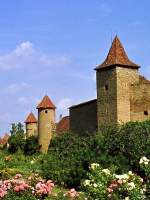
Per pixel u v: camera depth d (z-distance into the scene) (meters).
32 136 76.31
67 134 57.56
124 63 58.28
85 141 25.86
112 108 57.66
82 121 61.88
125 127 24.17
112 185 15.67
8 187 16.09
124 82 57.81
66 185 24.02
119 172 20.73
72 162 24.56
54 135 67.25
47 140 74.31
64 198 16.02
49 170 25.78
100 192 15.94
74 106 63.28
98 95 59.78
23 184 16.02
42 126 74.94
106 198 15.82
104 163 22.08
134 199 15.27
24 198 15.76
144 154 21.59
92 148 23.92
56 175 24.84
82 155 23.92
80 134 61.81
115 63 57.75
